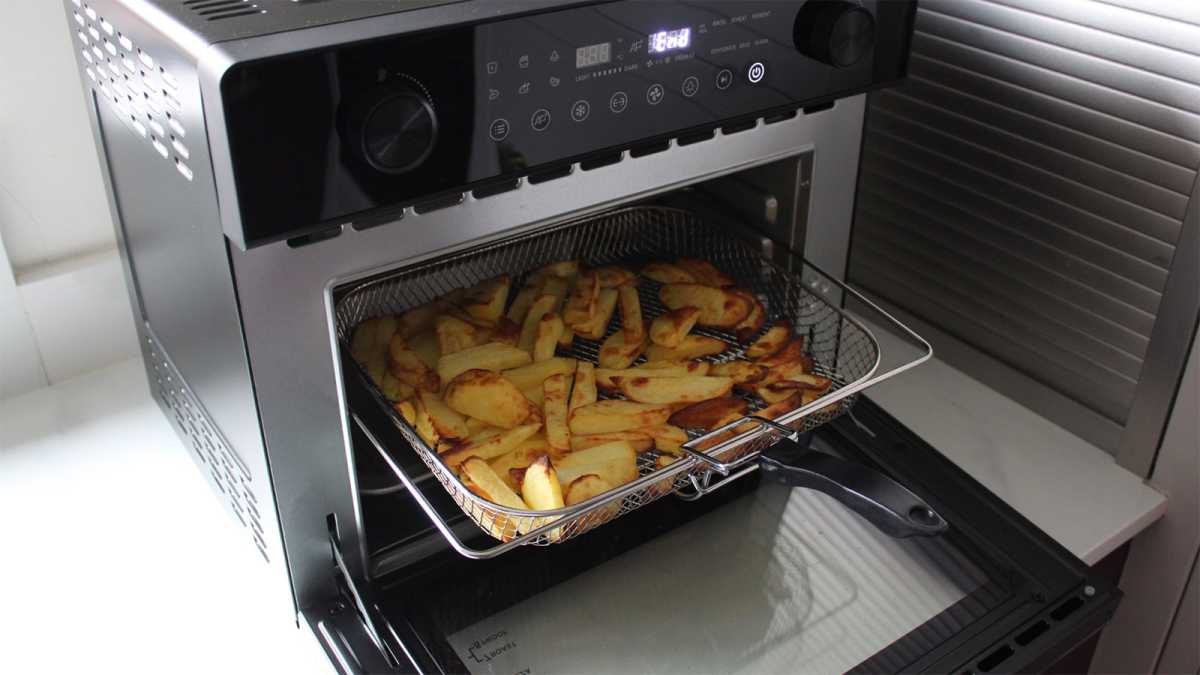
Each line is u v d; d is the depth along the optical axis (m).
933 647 0.73
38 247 1.05
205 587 0.83
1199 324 0.83
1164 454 0.90
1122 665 1.03
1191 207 0.80
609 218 1.02
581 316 0.89
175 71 0.59
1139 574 0.97
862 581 0.79
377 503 0.80
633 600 0.78
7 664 0.77
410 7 0.61
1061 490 0.92
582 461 0.73
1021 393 1.01
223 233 0.61
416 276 0.93
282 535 0.73
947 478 0.86
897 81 0.81
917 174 1.04
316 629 0.75
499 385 0.77
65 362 1.08
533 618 0.76
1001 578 0.79
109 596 0.82
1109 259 0.88
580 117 0.67
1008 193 0.95
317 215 0.59
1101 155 0.86
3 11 0.94
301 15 0.59
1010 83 0.92
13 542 0.87
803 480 0.79
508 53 0.62
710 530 0.84
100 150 0.85
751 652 0.74
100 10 0.71
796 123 0.82
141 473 0.95
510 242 0.91
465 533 0.81
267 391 0.67
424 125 0.59
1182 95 0.79
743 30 0.71
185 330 0.79
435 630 0.75
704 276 0.95
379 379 0.82
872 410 0.93
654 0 0.66
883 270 1.13
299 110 0.56
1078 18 0.84
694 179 0.79
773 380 0.82
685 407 0.80
